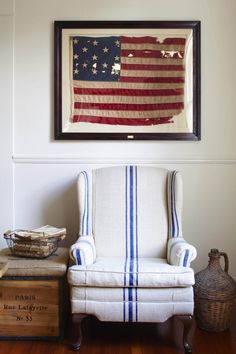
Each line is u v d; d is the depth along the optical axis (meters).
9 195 2.77
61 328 2.09
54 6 2.75
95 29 2.73
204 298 2.18
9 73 2.75
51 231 2.32
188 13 2.75
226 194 2.78
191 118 2.74
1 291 2.09
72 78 2.74
